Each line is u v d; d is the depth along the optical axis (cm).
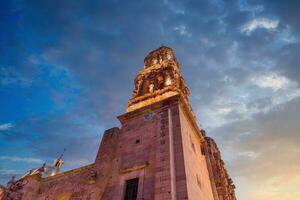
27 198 2491
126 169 1878
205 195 2052
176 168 1630
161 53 3741
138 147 2020
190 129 2369
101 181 2023
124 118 2470
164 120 2081
